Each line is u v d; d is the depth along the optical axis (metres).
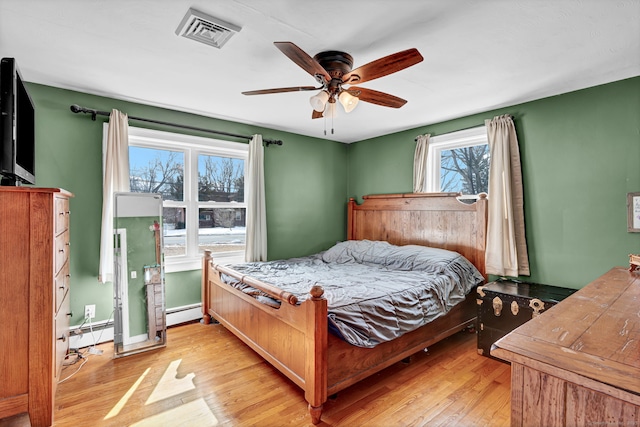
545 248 2.86
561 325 1.05
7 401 1.63
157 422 1.80
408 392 2.11
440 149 3.80
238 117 3.55
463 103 3.03
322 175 4.55
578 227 2.67
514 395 0.85
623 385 0.68
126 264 2.75
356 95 2.12
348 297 2.18
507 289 2.66
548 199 2.83
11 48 2.02
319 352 1.78
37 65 2.27
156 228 2.89
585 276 2.64
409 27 1.77
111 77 2.48
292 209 4.23
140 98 2.95
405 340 2.39
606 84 2.53
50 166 2.65
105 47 2.02
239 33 1.84
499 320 2.57
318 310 1.78
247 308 2.56
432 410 1.92
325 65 2.04
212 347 2.78
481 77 2.44
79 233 2.77
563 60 2.16
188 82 2.57
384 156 4.31
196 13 1.64
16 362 1.65
